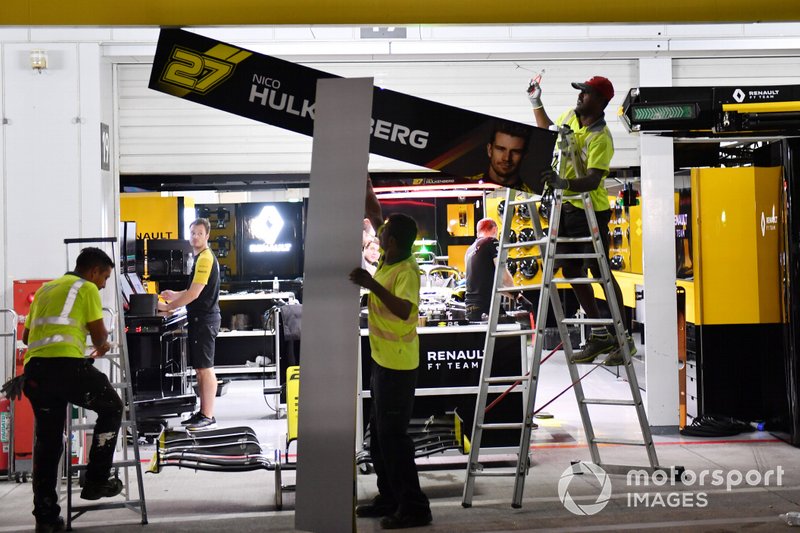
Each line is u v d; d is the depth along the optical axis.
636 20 4.75
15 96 6.94
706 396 7.25
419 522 4.77
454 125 4.43
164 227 11.14
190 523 5.04
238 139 7.57
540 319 5.11
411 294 4.70
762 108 6.61
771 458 6.30
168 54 4.49
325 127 3.57
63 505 5.54
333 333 3.43
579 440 6.95
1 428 6.31
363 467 6.16
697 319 7.24
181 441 5.65
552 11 4.68
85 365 4.98
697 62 7.63
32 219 6.94
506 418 6.28
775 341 7.04
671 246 7.25
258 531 4.84
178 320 8.34
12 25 4.55
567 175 5.16
